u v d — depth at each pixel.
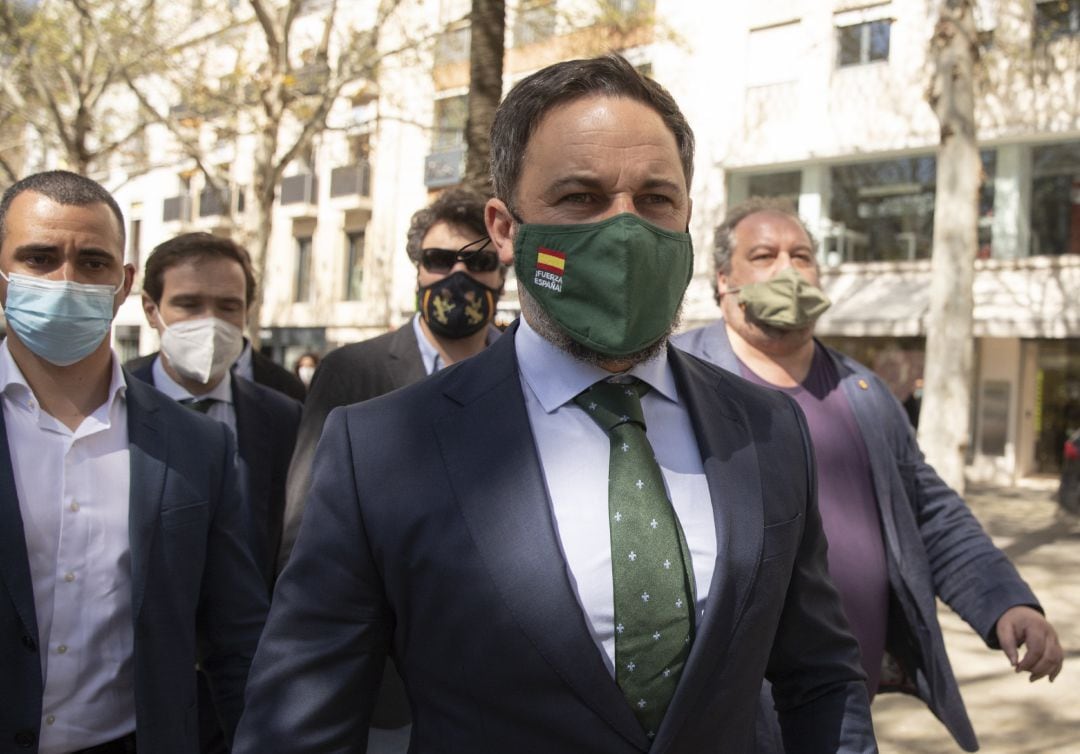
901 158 16.22
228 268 3.39
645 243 1.36
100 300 2.14
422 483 1.38
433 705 1.38
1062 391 15.56
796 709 1.61
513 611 1.29
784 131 17.00
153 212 28.80
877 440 2.64
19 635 1.96
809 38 16.69
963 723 2.48
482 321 3.16
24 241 2.11
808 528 1.59
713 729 1.33
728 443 1.50
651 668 1.31
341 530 1.42
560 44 16.17
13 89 13.27
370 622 1.43
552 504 1.38
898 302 15.54
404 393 1.52
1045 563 8.45
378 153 22.72
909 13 15.74
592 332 1.40
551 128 1.44
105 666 2.08
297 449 2.98
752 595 1.39
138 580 2.09
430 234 3.12
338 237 24.02
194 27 16.80
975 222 8.08
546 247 1.42
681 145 1.52
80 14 12.54
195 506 2.23
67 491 2.10
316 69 13.76
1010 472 15.59
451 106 19.70
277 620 1.45
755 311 2.72
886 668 2.71
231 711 2.22
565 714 1.28
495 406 1.44
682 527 1.40
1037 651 2.27
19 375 2.10
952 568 2.55
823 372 2.81
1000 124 15.02
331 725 1.40
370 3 19.22
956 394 7.98
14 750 1.93
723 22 17.55
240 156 24.78
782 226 2.83
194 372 3.29
